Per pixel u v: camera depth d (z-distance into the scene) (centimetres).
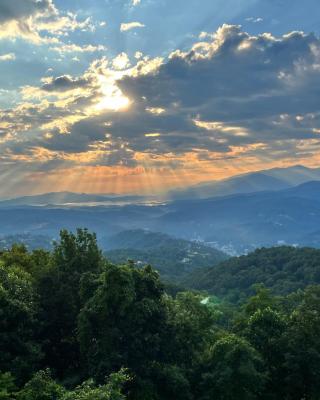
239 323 3123
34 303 2759
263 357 2706
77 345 2914
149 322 2506
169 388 2403
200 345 2827
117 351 2358
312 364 2550
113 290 2394
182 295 3416
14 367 2336
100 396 1680
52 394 1920
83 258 3117
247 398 2348
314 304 2819
